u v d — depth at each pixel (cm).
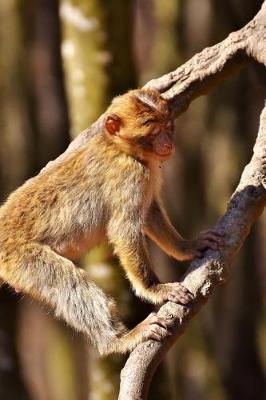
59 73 2794
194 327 2394
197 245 1162
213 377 2388
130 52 1559
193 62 1238
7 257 1217
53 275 1194
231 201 1076
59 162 1252
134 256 1186
